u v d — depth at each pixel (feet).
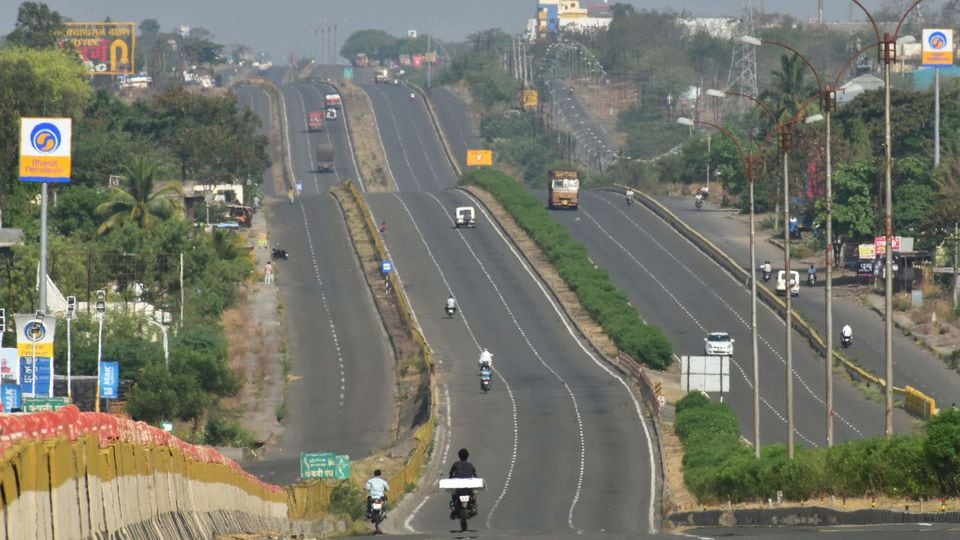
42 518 139.95
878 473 323.37
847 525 279.08
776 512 346.95
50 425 147.74
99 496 161.17
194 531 218.18
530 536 260.42
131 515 177.99
